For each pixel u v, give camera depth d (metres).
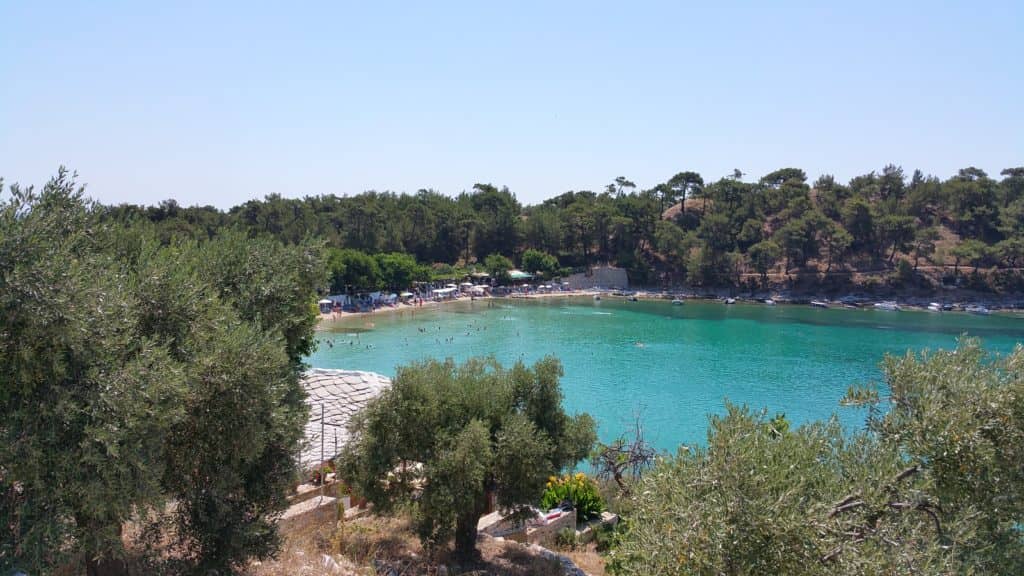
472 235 161.00
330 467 23.56
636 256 163.62
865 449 11.89
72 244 11.62
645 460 31.25
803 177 197.88
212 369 13.00
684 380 69.69
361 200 159.00
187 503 13.80
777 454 10.79
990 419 10.99
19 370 10.03
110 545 11.14
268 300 17.06
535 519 25.66
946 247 158.00
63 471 10.06
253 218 133.38
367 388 30.69
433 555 19.83
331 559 16.38
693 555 9.50
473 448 18.72
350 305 121.94
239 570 14.60
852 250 160.62
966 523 10.38
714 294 154.38
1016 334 102.12
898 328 108.69
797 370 74.81
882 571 9.23
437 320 112.44
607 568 15.93
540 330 102.88
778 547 9.17
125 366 11.14
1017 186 179.12
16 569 9.80
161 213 120.25
